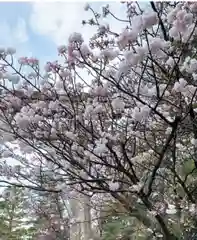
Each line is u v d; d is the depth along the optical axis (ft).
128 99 4.38
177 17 3.42
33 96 4.58
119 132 4.57
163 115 4.28
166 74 4.43
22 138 4.33
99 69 4.02
